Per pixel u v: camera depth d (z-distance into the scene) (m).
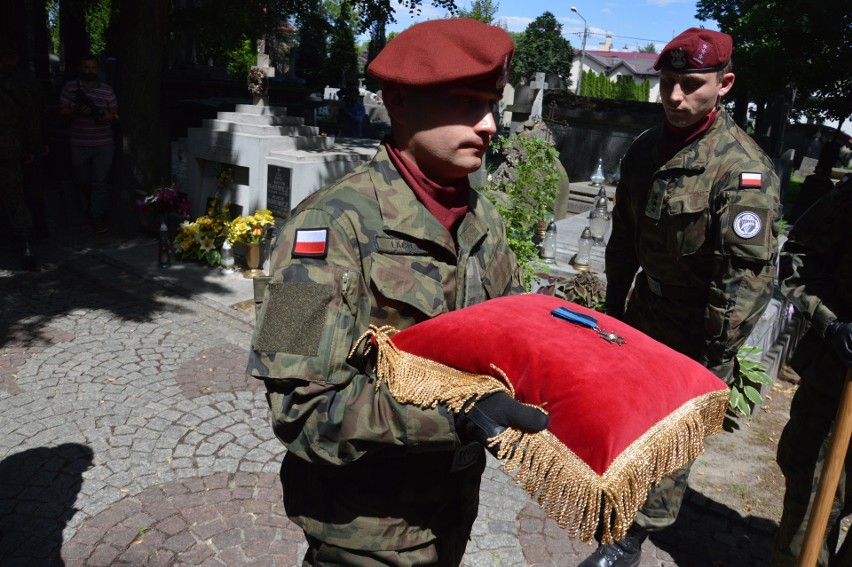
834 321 2.22
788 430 2.46
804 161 24.55
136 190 7.53
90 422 3.85
